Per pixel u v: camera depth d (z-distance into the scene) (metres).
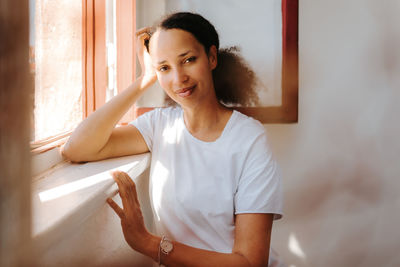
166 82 1.01
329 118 1.67
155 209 1.12
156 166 1.12
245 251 0.91
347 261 1.80
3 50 0.32
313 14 1.59
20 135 0.34
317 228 1.76
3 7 0.31
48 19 1.01
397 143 1.72
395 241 1.80
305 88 1.65
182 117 1.12
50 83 1.04
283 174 1.71
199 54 0.99
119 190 0.87
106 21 1.42
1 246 0.34
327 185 1.73
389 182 1.74
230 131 1.03
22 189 0.35
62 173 0.93
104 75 1.38
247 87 1.52
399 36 1.61
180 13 0.99
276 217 1.02
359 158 1.72
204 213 1.02
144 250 0.88
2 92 0.32
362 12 1.60
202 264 0.87
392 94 1.67
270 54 1.52
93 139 1.00
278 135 1.67
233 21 1.52
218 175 1.02
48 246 0.56
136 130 1.16
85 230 0.84
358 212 1.76
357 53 1.63
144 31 1.15
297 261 1.79
